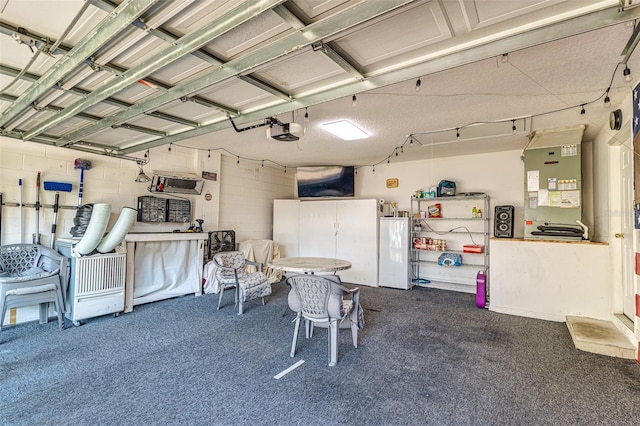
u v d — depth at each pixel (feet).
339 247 20.80
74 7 5.59
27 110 9.21
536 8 5.21
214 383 7.64
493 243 14.07
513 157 17.49
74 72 7.23
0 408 6.56
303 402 6.90
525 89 9.27
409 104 10.47
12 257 11.22
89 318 12.17
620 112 9.94
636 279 9.06
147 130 11.43
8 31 5.94
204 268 16.48
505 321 12.59
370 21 5.34
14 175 11.60
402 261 18.86
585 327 10.96
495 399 7.09
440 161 19.63
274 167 23.31
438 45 6.28
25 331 10.84
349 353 9.47
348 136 14.48
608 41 6.72
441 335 11.01
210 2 5.07
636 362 8.96
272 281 18.93
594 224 14.28
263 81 7.78
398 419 6.36
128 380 7.75
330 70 7.27
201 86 7.43
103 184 14.01
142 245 13.99
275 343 10.12
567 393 7.37
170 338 10.41
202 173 17.58
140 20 5.34
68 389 7.32
